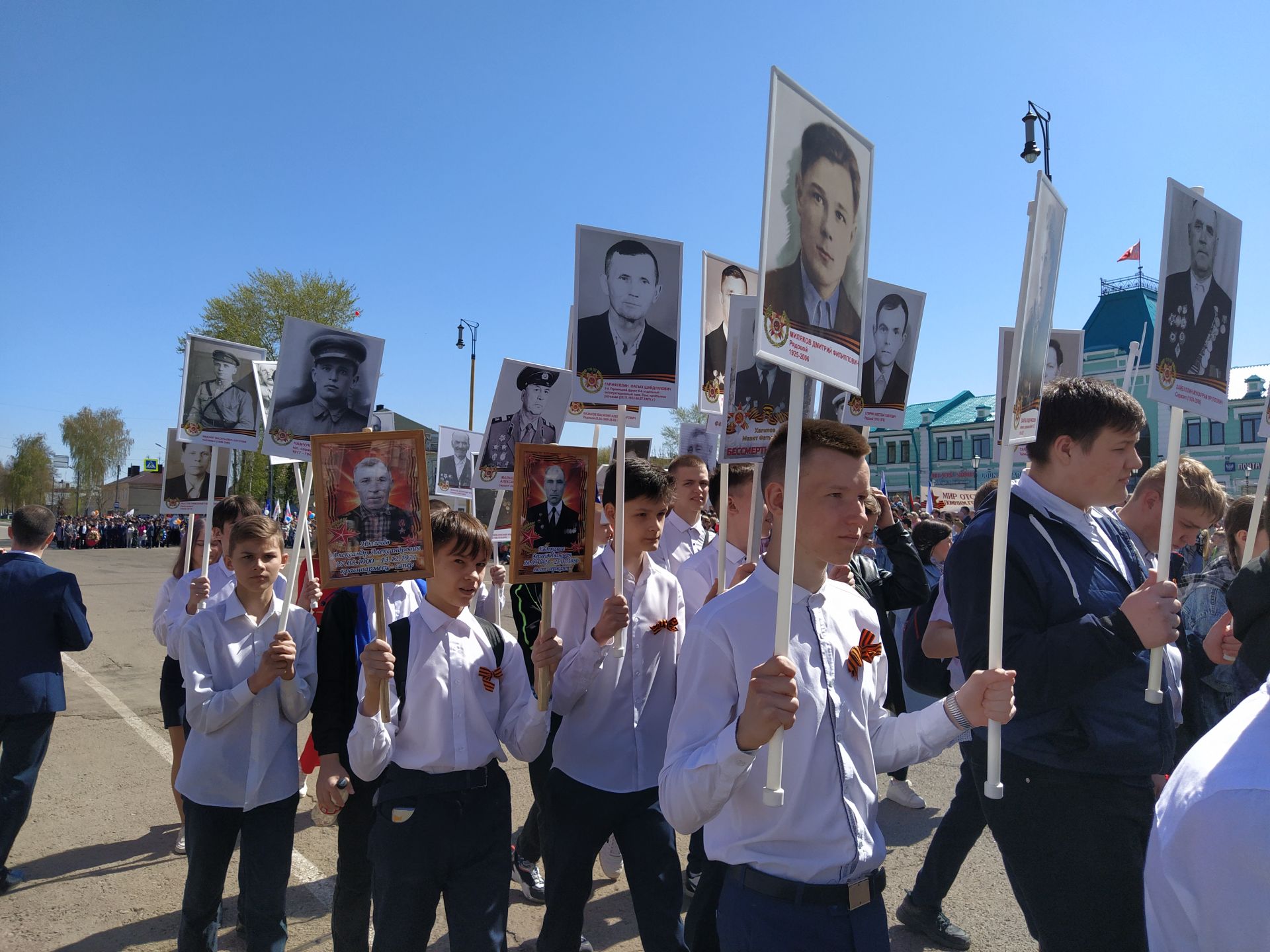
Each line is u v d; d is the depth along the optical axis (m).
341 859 3.14
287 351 3.96
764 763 1.91
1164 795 1.13
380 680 2.57
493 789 2.74
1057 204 2.21
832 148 1.93
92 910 3.92
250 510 4.59
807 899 1.84
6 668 4.10
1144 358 33.03
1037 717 2.26
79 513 79.19
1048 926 2.25
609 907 4.03
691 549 5.32
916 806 5.24
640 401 3.66
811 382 3.78
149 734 6.82
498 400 4.93
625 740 3.06
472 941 2.50
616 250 3.68
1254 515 2.97
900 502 23.61
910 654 3.88
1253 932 0.96
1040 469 2.48
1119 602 2.29
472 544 2.85
